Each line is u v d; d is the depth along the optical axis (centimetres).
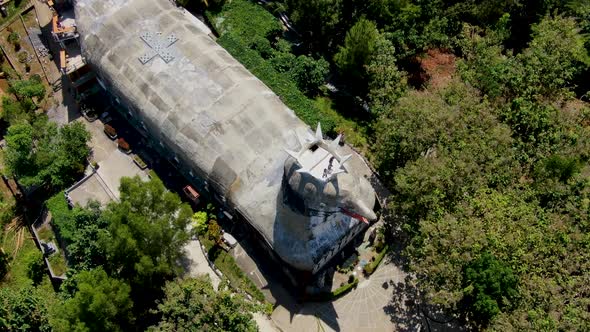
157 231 7281
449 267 6925
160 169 9238
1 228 8988
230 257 8394
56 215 8500
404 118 8006
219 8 10844
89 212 8069
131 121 9631
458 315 7350
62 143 8994
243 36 10469
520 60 8912
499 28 9869
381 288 8125
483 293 6700
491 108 8169
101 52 9175
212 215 8594
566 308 6625
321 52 10675
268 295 8088
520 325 6488
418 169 7538
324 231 7694
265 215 7788
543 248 6950
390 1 9831
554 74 8575
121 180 7550
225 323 6912
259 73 9806
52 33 9962
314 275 8131
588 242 7025
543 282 6750
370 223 8544
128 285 7225
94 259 7931
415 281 7681
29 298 7650
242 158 8106
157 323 7862
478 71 8881
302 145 7200
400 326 7831
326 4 9844
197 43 9106
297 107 9462
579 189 7588
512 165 7712
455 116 7912
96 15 9394
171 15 9431
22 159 8750
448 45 10012
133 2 9450
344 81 10400
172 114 8525
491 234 7000
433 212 7419
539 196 7575
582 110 8444
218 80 8688
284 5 10500
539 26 9475
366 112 9856
